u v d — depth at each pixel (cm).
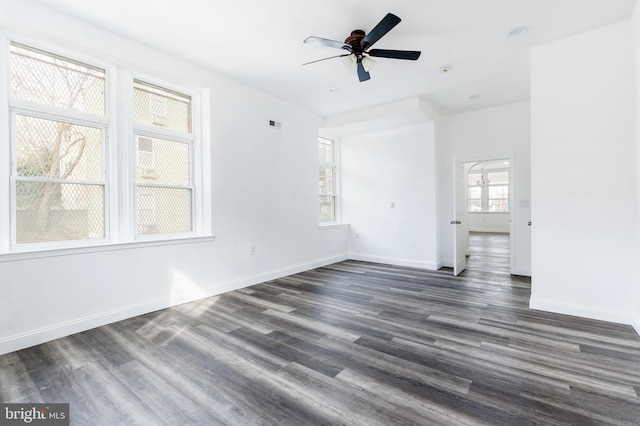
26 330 254
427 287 432
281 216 495
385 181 603
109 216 315
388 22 244
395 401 181
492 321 303
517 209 504
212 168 393
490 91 455
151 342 261
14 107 259
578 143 307
